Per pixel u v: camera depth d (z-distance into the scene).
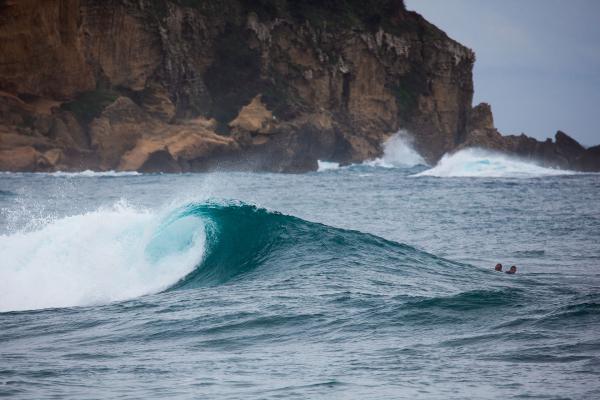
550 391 36.44
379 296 60.00
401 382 38.81
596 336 45.72
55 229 78.06
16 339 53.16
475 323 50.47
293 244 81.62
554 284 73.38
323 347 47.03
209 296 64.12
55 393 38.19
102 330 54.12
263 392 37.84
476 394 36.53
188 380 40.28
